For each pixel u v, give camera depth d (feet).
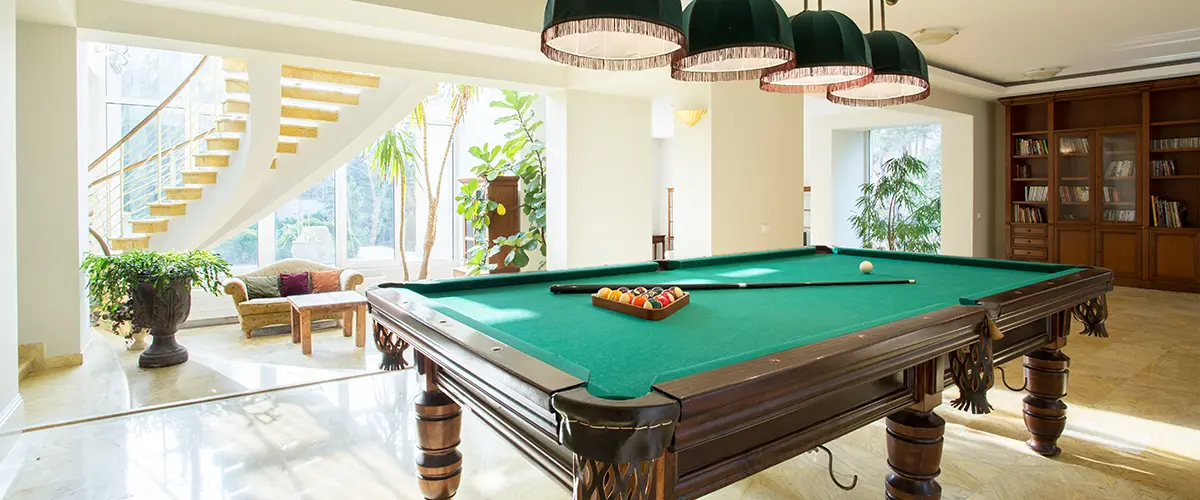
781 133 19.63
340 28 14.92
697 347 5.33
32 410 11.33
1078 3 15.31
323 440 9.96
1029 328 8.42
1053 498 7.95
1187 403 11.50
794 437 4.89
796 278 9.59
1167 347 15.65
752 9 7.24
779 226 19.61
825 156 31.65
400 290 8.02
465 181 24.36
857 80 8.98
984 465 8.95
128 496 8.02
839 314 6.77
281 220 27.58
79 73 15.85
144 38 13.65
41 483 8.39
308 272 22.04
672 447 3.86
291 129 19.95
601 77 17.78
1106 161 25.99
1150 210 24.90
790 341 5.10
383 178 28.35
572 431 3.76
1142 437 9.95
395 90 19.47
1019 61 22.07
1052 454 9.23
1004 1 15.05
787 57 7.59
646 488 3.81
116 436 10.13
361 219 29.43
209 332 20.40
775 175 19.45
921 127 31.53
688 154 18.37
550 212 20.39
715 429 4.04
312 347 17.63
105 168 22.88
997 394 12.17
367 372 14.07
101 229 22.22
